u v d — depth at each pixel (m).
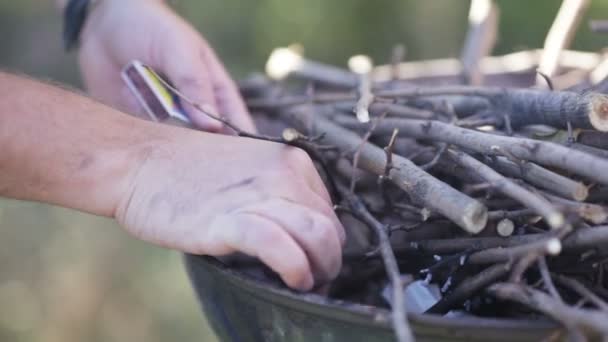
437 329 0.91
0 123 1.01
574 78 1.22
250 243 0.96
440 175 1.05
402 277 1.01
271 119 1.23
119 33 1.22
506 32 2.39
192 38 1.18
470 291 0.97
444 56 2.63
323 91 1.32
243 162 1.00
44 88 1.04
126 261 2.07
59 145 1.02
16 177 1.01
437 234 1.04
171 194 1.00
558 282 0.96
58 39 2.85
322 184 1.01
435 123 1.03
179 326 1.95
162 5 1.23
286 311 0.95
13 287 1.99
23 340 1.90
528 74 1.29
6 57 2.83
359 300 1.05
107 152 1.02
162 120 1.11
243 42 2.77
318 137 1.05
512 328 0.90
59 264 2.01
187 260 1.04
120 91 1.25
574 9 1.20
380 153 1.03
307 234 0.96
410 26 2.65
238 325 1.00
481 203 0.96
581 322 0.89
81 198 1.02
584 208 0.93
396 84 1.23
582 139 1.00
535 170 0.96
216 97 1.17
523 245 0.95
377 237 1.05
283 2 2.69
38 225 2.11
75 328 1.94
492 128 1.07
